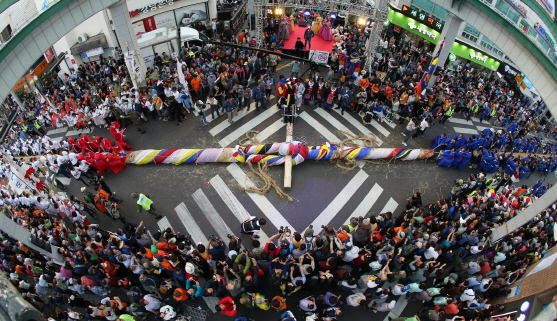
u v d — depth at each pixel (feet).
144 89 65.16
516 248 41.37
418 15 94.17
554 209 53.16
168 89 59.21
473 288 37.45
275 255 37.37
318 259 37.35
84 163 49.67
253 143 58.08
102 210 45.39
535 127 88.38
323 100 66.74
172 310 33.50
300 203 49.83
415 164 57.47
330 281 35.37
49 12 45.47
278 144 54.08
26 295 34.17
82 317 31.76
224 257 38.83
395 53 90.63
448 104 67.56
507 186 58.44
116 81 73.87
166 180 52.13
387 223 41.81
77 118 60.64
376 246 38.22
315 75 65.87
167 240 39.37
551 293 33.06
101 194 44.62
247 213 48.11
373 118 65.87
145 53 75.61
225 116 63.93
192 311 37.55
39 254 40.68
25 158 57.11
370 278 34.45
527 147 70.49
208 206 48.80
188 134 59.88
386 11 66.54
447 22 61.77
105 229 45.55
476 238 41.16
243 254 36.24
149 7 84.64
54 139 59.98
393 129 64.13
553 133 88.63
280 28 82.89
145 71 69.26
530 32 45.47
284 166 53.98
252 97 65.57
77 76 82.02
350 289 37.04
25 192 44.47
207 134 59.93
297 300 38.63
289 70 78.43
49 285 36.06
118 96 63.98
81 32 90.58
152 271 35.83
